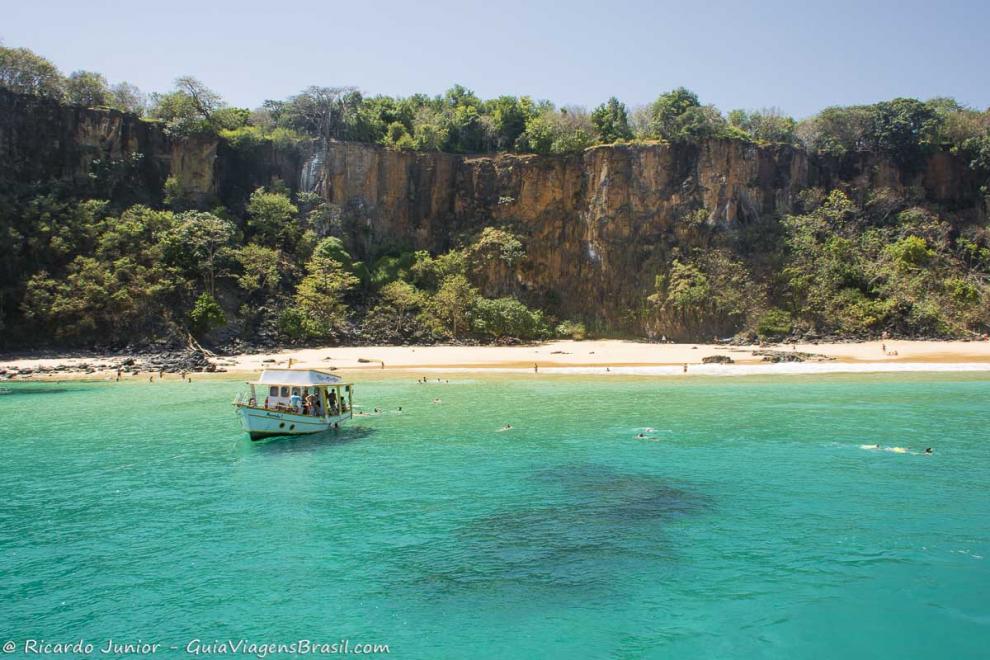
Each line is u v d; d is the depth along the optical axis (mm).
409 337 90250
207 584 17516
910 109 118812
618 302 104500
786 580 17391
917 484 25406
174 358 68875
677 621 15414
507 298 100500
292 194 106500
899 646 14258
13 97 90750
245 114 111375
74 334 75562
